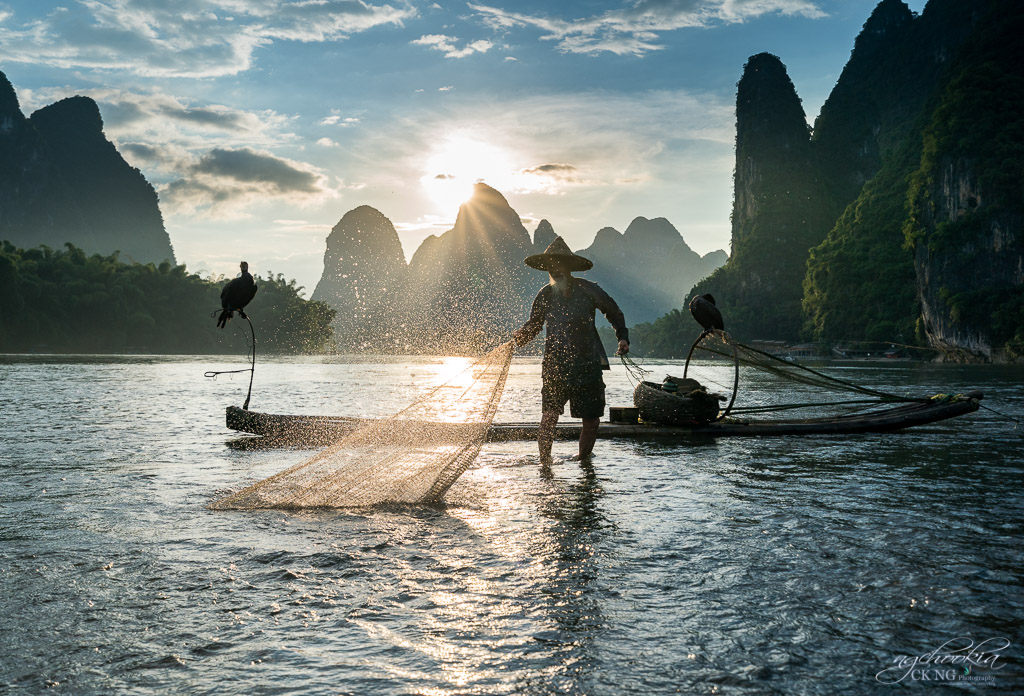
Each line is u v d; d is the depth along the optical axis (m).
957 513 3.43
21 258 103.19
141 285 111.06
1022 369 44.12
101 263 111.31
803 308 122.12
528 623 1.98
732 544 2.85
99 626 1.96
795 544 2.84
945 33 165.12
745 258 151.62
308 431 6.62
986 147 83.12
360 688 1.58
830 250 118.88
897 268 103.88
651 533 3.05
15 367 30.78
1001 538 2.93
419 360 59.44
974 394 8.26
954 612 2.06
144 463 5.16
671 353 144.25
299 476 4.16
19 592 2.24
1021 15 100.19
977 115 87.12
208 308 115.69
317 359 66.38
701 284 162.12
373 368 38.81
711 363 62.78
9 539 2.93
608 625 1.96
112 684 1.60
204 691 1.57
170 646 1.82
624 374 30.92
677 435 7.23
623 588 2.29
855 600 2.16
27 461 5.19
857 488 4.17
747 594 2.22
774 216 152.62
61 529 3.11
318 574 2.44
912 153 117.44
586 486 4.29
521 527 3.17
